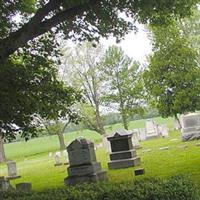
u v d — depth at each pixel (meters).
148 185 8.45
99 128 55.16
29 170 29.52
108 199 8.38
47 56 16.52
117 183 9.39
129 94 52.00
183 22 50.66
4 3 14.59
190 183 8.60
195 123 31.27
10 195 10.24
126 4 13.23
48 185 19.38
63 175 22.70
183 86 40.56
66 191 9.46
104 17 13.74
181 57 40.50
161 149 27.97
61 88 16.86
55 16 12.81
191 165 18.36
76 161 18.95
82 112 52.12
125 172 20.14
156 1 12.75
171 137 38.91
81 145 18.89
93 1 12.94
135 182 9.15
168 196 8.01
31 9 15.41
